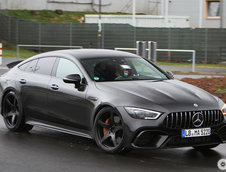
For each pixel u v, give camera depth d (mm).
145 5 57562
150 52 17859
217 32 31875
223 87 11914
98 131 6418
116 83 6609
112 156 6215
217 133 6238
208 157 6320
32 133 7836
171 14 43594
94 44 36719
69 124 6938
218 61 31906
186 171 5531
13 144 6980
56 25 38094
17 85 7836
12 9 54812
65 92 6914
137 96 6125
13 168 5625
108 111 6227
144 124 5859
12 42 39844
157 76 7258
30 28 39125
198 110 6035
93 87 6574
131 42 35000
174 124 5914
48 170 5523
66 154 6344
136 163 5875
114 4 60344
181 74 20453
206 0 41844
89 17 40125
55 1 58656
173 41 33406
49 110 7230
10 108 8094
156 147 5906
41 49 38531
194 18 42750
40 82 7418
